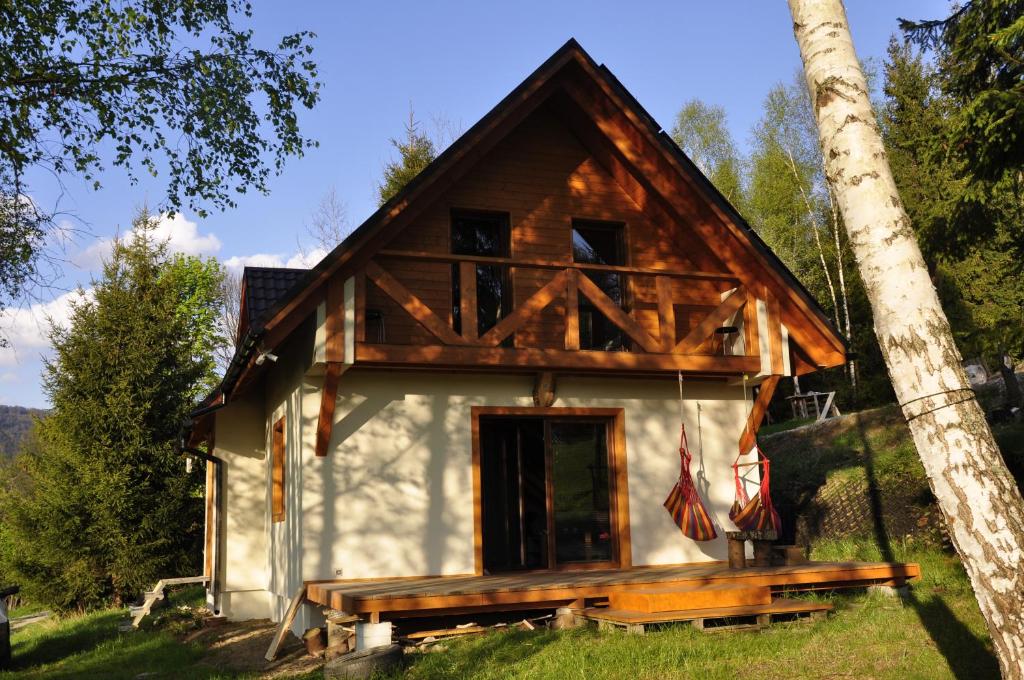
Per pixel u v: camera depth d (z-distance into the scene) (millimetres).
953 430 4328
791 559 10656
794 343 11961
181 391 20516
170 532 19281
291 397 10781
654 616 8031
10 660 10867
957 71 10578
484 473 11086
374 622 7984
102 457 19156
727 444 11734
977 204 10398
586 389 11211
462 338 9664
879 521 12430
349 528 9898
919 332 4484
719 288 12031
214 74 11586
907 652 6801
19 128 10719
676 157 10953
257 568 12781
